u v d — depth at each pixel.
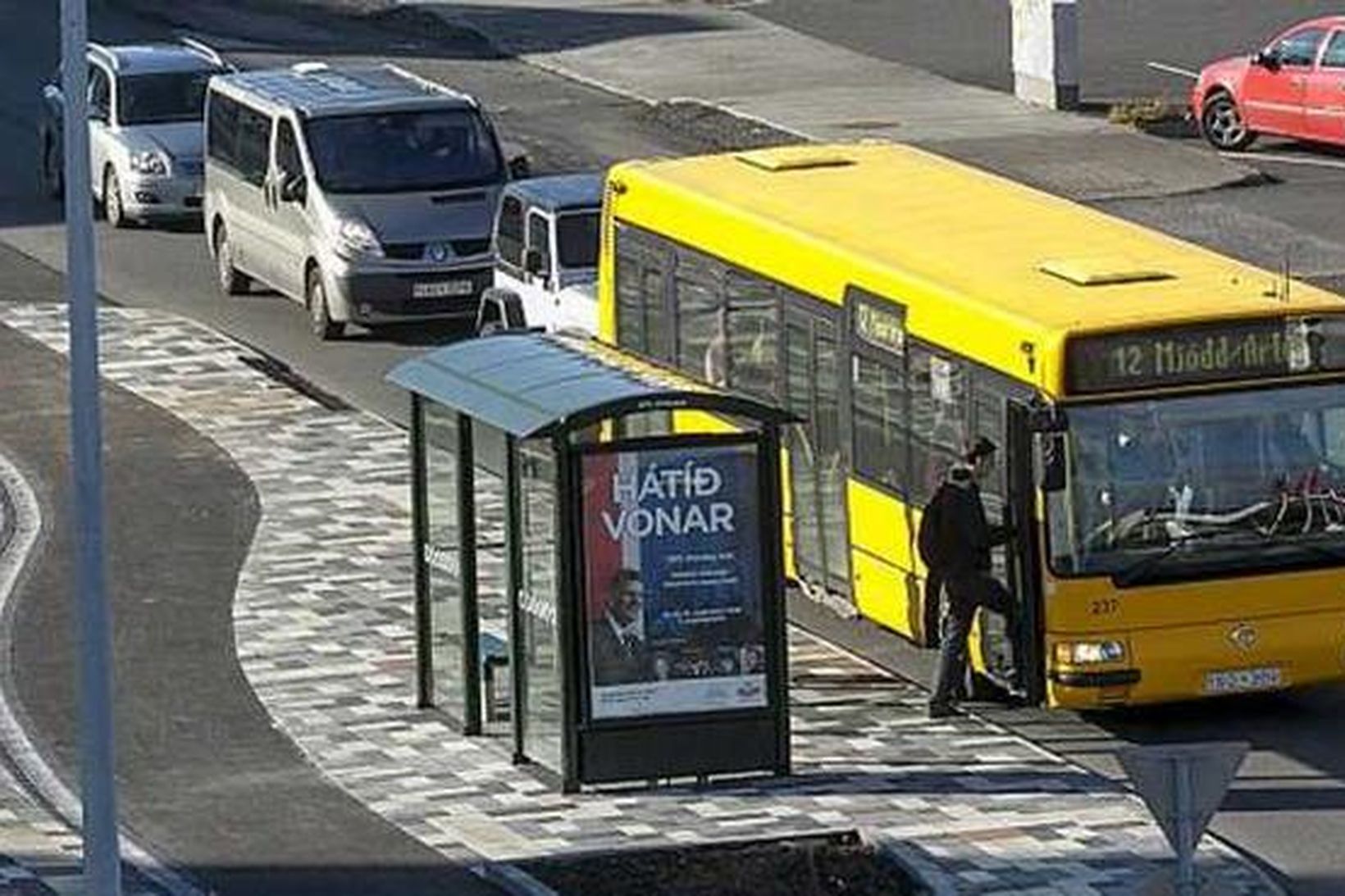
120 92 81.19
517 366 43.28
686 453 40.91
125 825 40.12
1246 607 42.31
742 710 41.31
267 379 66.12
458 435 43.12
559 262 61.94
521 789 41.41
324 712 45.06
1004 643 43.41
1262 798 40.72
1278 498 42.41
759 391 50.09
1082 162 83.56
